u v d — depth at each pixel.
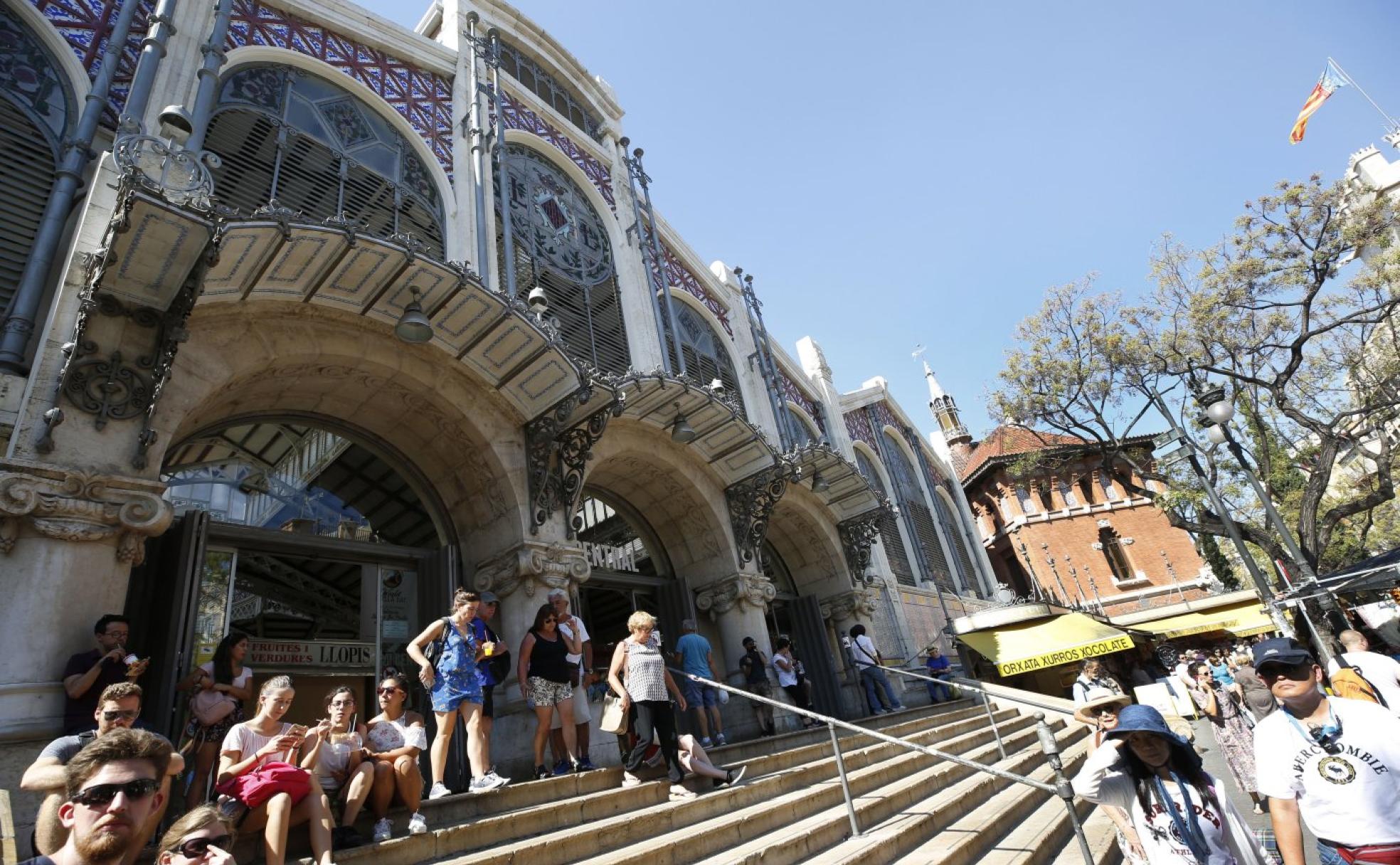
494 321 7.73
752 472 12.23
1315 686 3.16
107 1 7.25
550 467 9.05
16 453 4.91
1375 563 12.12
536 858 4.62
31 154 6.22
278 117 8.63
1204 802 3.16
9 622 4.58
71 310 5.41
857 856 5.05
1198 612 25.31
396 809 4.79
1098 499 36.91
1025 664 16.81
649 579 11.20
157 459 5.66
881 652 15.99
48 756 3.21
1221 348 18.00
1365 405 16.56
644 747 6.42
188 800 4.65
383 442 8.67
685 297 15.56
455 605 5.98
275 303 6.90
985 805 7.46
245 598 6.90
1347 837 2.95
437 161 10.38
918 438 25.73
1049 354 19.33
